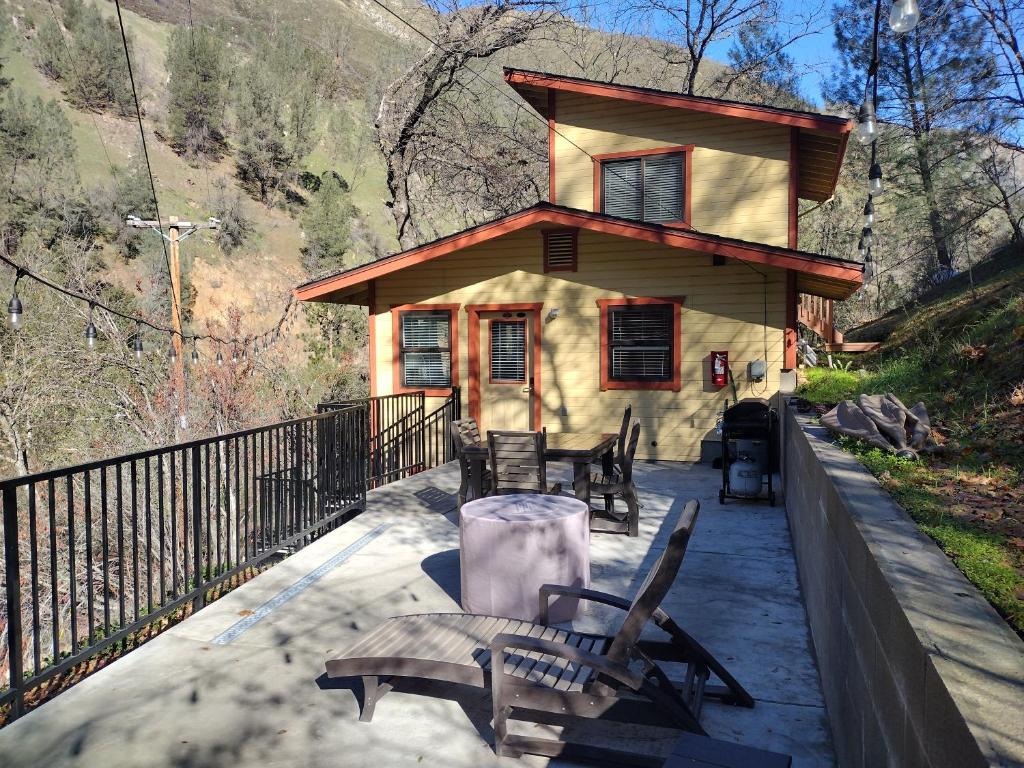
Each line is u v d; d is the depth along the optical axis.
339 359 28.47
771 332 10.56
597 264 11.31
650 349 11.13
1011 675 1.33
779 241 12.09
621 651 2.78
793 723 3.21
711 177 12.47
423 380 12.18
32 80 48.75
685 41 23.22
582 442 6.91
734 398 10.73
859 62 16.33
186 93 49.66
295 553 5.97
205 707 3.38
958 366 5.83
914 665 1.55
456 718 3.28
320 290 11.74
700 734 2.82
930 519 2.68
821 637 3.59
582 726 3.15
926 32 14.98
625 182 13.05
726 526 6.78
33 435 15.41
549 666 3.07
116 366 16.14
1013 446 3.75
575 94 13.27
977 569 2.12
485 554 4.35
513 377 11.76
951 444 4.06
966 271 16.30
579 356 11.43
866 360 12.62
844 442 4.39
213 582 4.92
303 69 64.94
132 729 3.18
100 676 3.70
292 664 3.83
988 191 15.29
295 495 6.20
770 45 21.52
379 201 54.44
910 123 16.08
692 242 10.13
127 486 10.21
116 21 63.06
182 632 4.28
